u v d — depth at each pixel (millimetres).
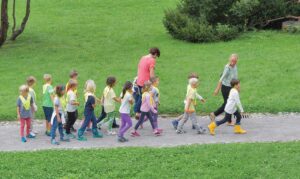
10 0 75875
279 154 26609
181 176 24234
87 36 57625
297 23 54531
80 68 45875
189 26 53125
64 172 24906
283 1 54531
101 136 30578
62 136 29859
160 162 25859
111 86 30891
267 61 45000
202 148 27672
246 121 33188
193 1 55031
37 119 34594
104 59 48531
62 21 64812
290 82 40031
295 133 30625
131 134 30672
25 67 46750
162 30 58875
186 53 49094
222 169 24891
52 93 30891
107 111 30828
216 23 54438
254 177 24125
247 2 52531
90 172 24828
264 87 39312
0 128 32938
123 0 73375
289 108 35094
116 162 25922
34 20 65625
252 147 27672
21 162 26203
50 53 51250
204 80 41469
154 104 31156
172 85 40625
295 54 46500
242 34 54031
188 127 32375
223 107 31250
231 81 30375
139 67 32719
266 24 55250
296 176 24047
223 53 48250
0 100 38156
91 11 69000
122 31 59156
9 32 60000
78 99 37750
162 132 31359
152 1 72312
